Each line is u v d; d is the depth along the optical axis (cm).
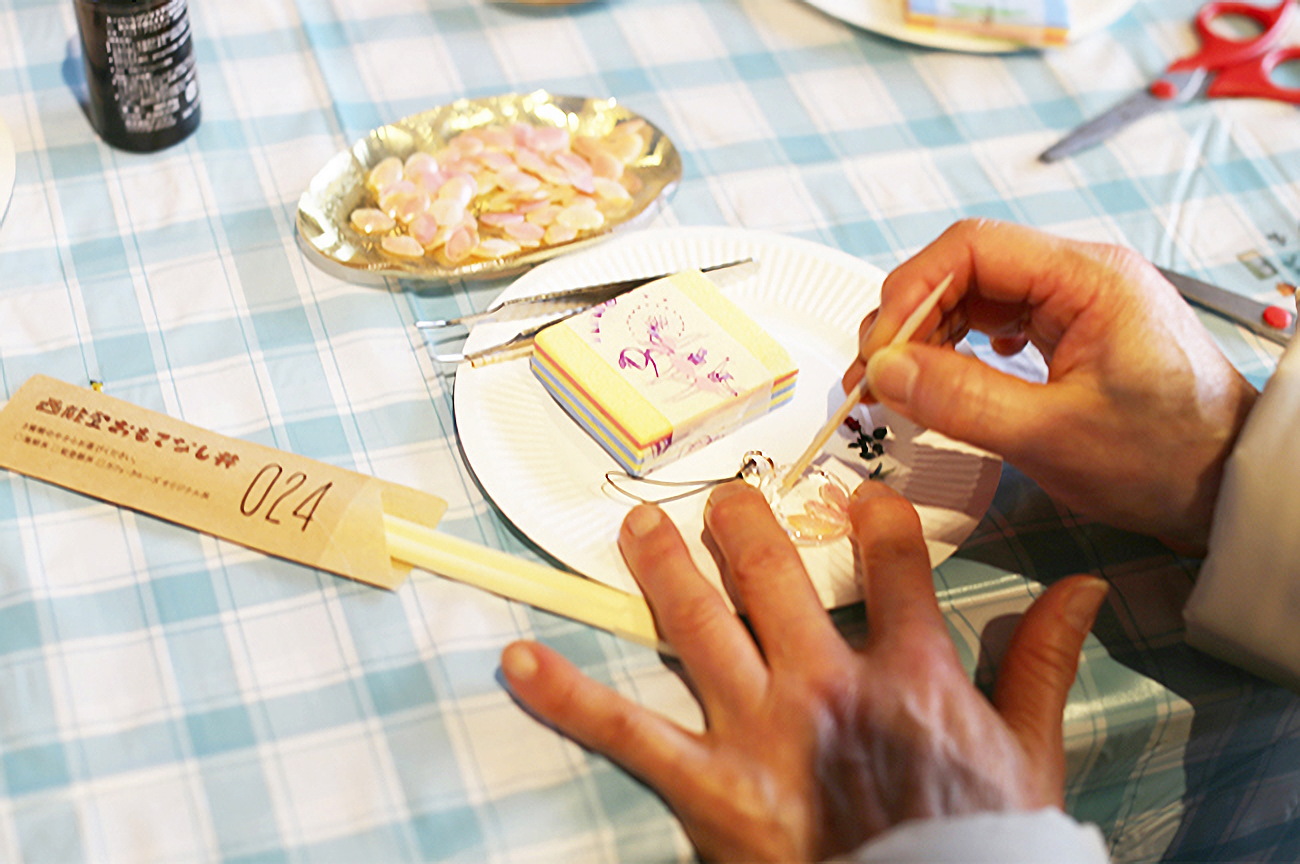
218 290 63
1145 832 61
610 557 57
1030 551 59
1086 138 72
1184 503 57
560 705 53
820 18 77
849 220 68
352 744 54
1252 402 57
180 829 52
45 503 57
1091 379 57
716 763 52
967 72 75
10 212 65
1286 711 58
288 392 61
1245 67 75
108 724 54
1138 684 56
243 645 55
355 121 70
